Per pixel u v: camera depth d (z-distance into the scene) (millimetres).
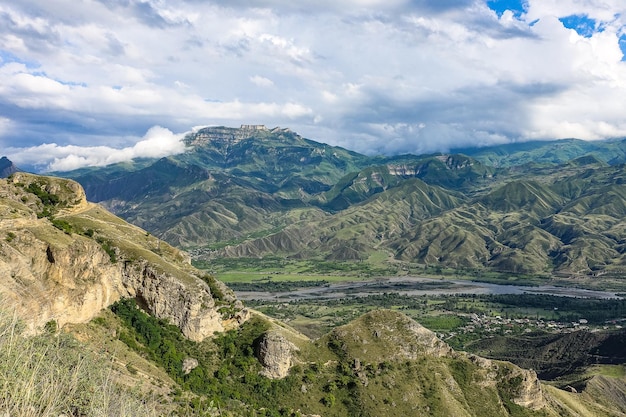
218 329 118188
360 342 131250
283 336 120000
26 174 124062
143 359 96438
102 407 55000
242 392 107500
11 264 82500
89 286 96312
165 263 116500
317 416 109688
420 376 127438
